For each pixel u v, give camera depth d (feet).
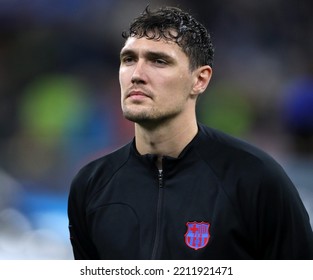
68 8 146.72
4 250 81.97
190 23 33.30
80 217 34.65
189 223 31.58
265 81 133.08
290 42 144.77
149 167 33.37
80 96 126.11
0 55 142.61
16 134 124.47
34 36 144.56
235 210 31.45
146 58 32.19
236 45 143.74
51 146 94.58
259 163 32.19
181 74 32.42
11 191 91.35
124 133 114.01
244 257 31.42
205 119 122.62
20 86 137.90
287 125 108.88
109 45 143.54
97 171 34.65
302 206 32.71
